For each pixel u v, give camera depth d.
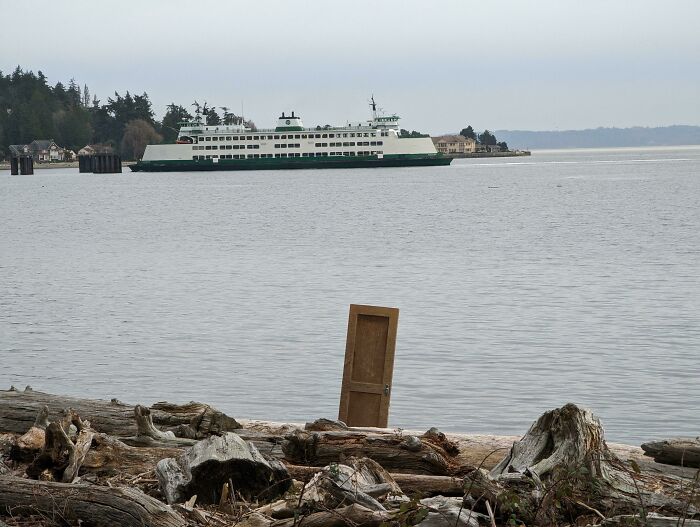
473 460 17.27
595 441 14.88
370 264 87.56
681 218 145.50
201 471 15.00
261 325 53.81
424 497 15.18
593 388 38.53
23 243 122.56
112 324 54.72
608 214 160.88
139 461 16.73
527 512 13.56
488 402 36.62
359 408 24.05
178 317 56.94
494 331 51.38
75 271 85.06
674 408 35.34
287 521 13.43
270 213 184.25
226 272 82.00
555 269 81.69
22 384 40.34
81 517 13.75
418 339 49.31
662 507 14.00
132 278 78.38
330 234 128.38
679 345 46.78
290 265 87.50
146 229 145.62
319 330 51.97
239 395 37.97
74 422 17.28
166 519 13.44
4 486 14.34
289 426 18.89
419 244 109.88
